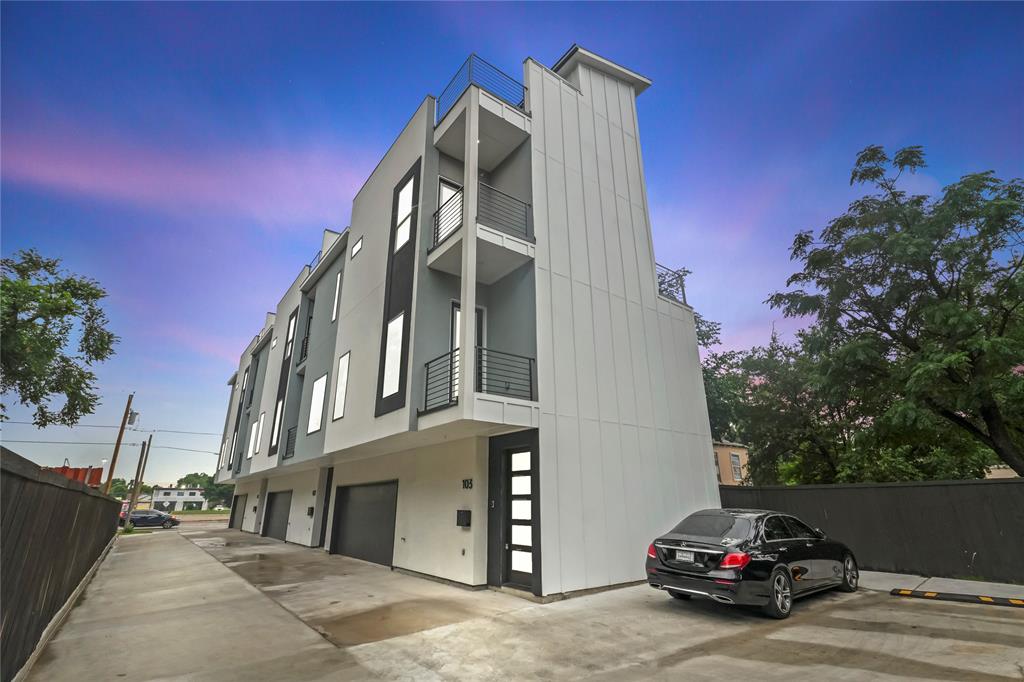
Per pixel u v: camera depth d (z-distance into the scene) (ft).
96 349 56.59
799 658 15.60
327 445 42.19
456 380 30.63
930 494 30.76
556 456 27.63
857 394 44.11
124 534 81.30
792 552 22.40
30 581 15.40
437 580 31.81
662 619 21.07
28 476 13.44
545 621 20.98
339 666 15.74
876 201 40.37
